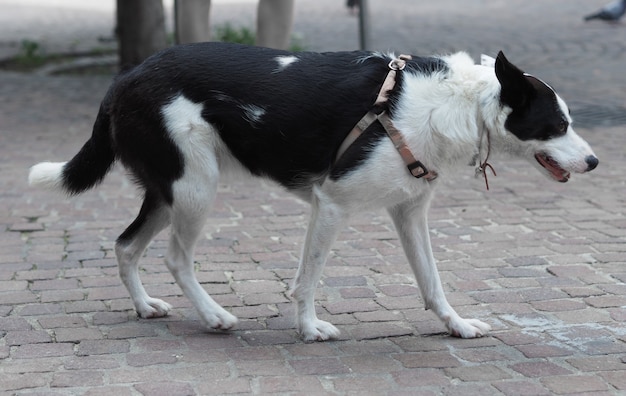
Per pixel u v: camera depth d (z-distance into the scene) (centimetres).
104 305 459
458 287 484
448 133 379
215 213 626
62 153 781
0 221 603
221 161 404
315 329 409
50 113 953
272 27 814
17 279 495
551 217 614
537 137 379
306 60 394
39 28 1656
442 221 608
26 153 782
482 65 404
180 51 398
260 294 476
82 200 657
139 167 409
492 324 432
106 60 1298
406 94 381
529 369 376
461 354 394
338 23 1655
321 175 395
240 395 352
